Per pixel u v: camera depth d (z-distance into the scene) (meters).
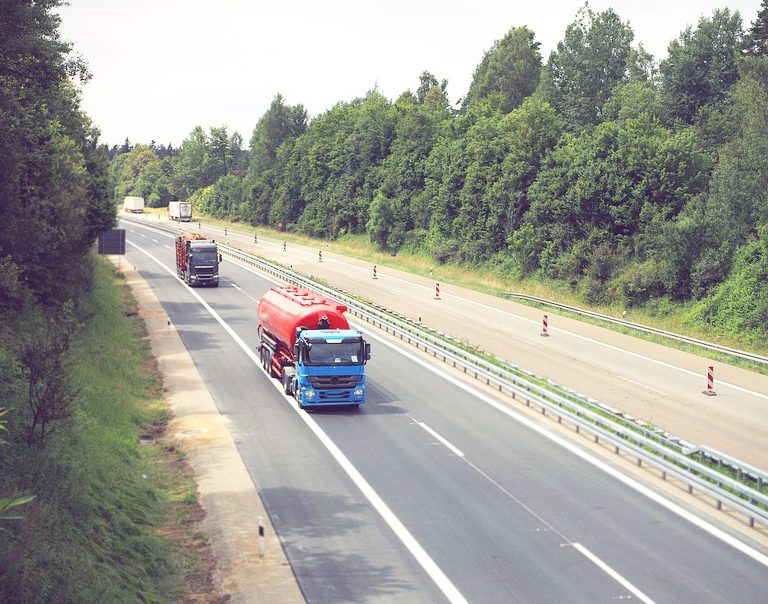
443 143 86.75
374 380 32.97
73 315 35.22
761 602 14.11
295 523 18.19
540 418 27.42
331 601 14.40
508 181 71.25
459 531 17.59
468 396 30.48
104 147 52.06
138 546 16.59
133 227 125.44
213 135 190.00
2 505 10.75
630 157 58.66
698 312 47.97
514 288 63.16
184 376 33.41
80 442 20.91
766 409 28.81
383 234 91.88
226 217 148.62
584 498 19.66
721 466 21.58
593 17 98.75
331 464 22.38
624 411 28.12
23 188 33.81
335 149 110.38
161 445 24.50
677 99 79.19
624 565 15.75
